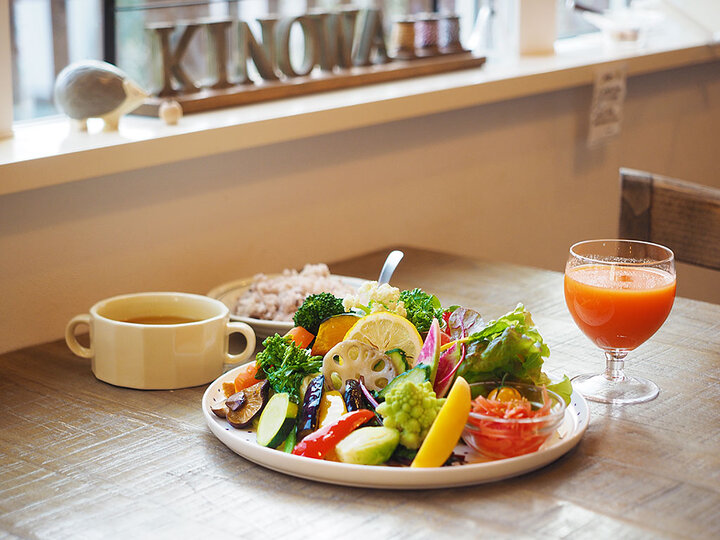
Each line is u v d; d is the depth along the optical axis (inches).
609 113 80.7
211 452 33.4
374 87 65.4
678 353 42.3
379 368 34.0
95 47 59.5
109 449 33.9
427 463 29.6
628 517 28.2
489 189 75.2
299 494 29.9
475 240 75.0
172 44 56.8
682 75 94.7
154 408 37.7
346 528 27.7
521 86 70.6
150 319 42.6
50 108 57.7
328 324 37.3
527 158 78.5
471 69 74.1
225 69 58.8
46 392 39.6
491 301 50.2
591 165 86.1
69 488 31.0
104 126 51.5
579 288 37.1
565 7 94.1
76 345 42.0
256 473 31.5
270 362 34.6
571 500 29.2
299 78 62.7
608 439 33.6
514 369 32.6
